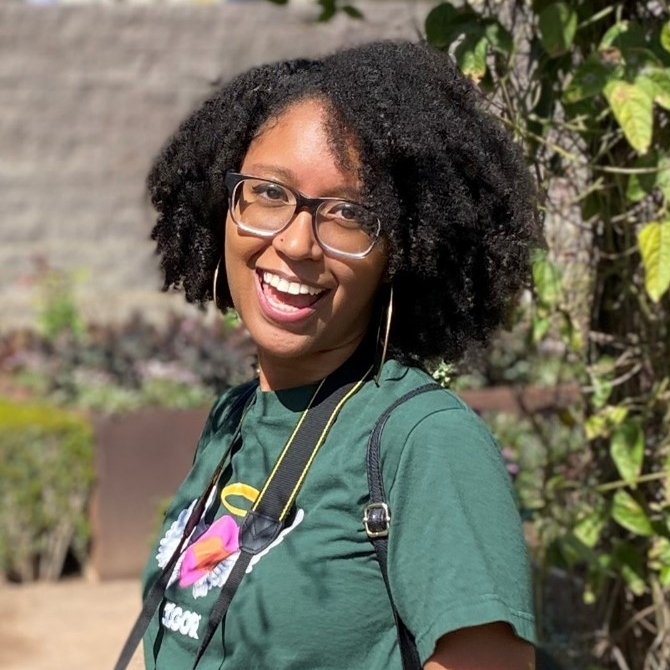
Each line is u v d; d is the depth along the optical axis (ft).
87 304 40.78
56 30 43.91
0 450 28.58
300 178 8.14
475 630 7.16
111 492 29.12
